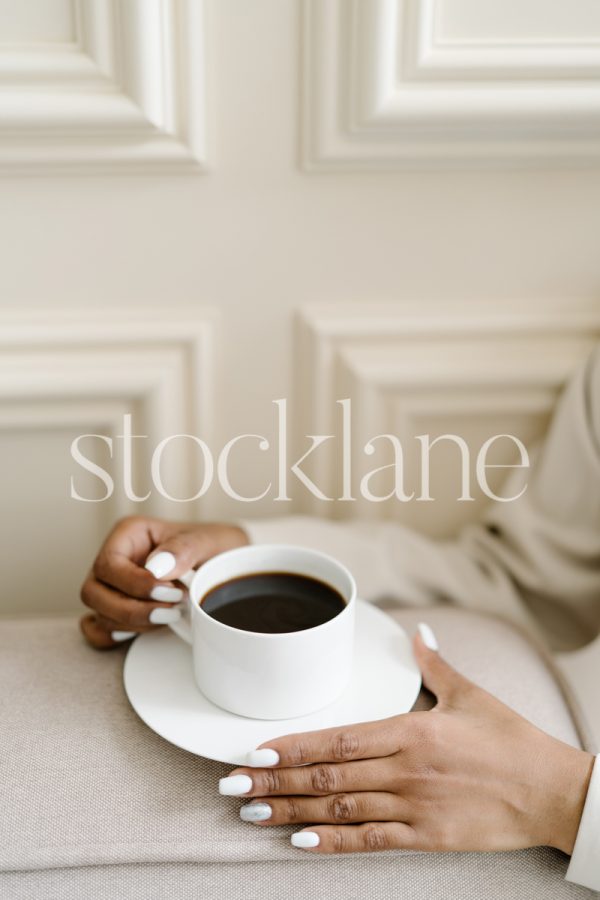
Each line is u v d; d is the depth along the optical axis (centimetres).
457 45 71
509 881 52
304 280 79
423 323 80
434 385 81
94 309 78
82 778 55
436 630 69
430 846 52
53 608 88
